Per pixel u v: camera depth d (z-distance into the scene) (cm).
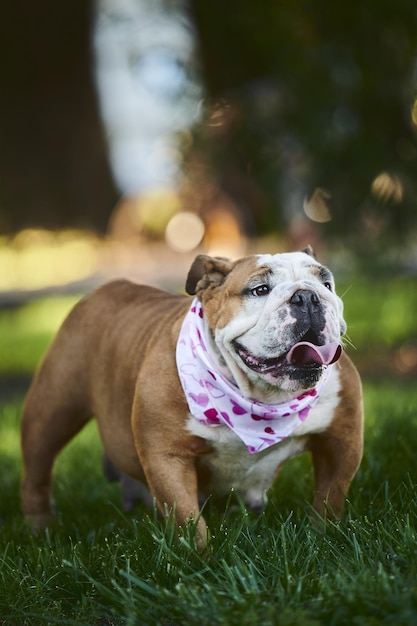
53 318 1888
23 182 2944
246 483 575
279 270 521
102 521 653
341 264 1385
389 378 1288
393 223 1333
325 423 554
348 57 1287
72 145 2948
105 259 2877
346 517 555
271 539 500
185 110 1338
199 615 418
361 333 1527
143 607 449
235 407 533
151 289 667
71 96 2919
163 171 1396
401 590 418
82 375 658
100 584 464
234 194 2417
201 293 552
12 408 1108
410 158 1307
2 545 603
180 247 2931
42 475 687
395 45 1298
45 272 2784
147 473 551
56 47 2856
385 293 1645
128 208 3008
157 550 496
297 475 681
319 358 485
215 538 505
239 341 520
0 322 1912
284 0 1366
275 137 1309
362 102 1304
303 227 1390
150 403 546
